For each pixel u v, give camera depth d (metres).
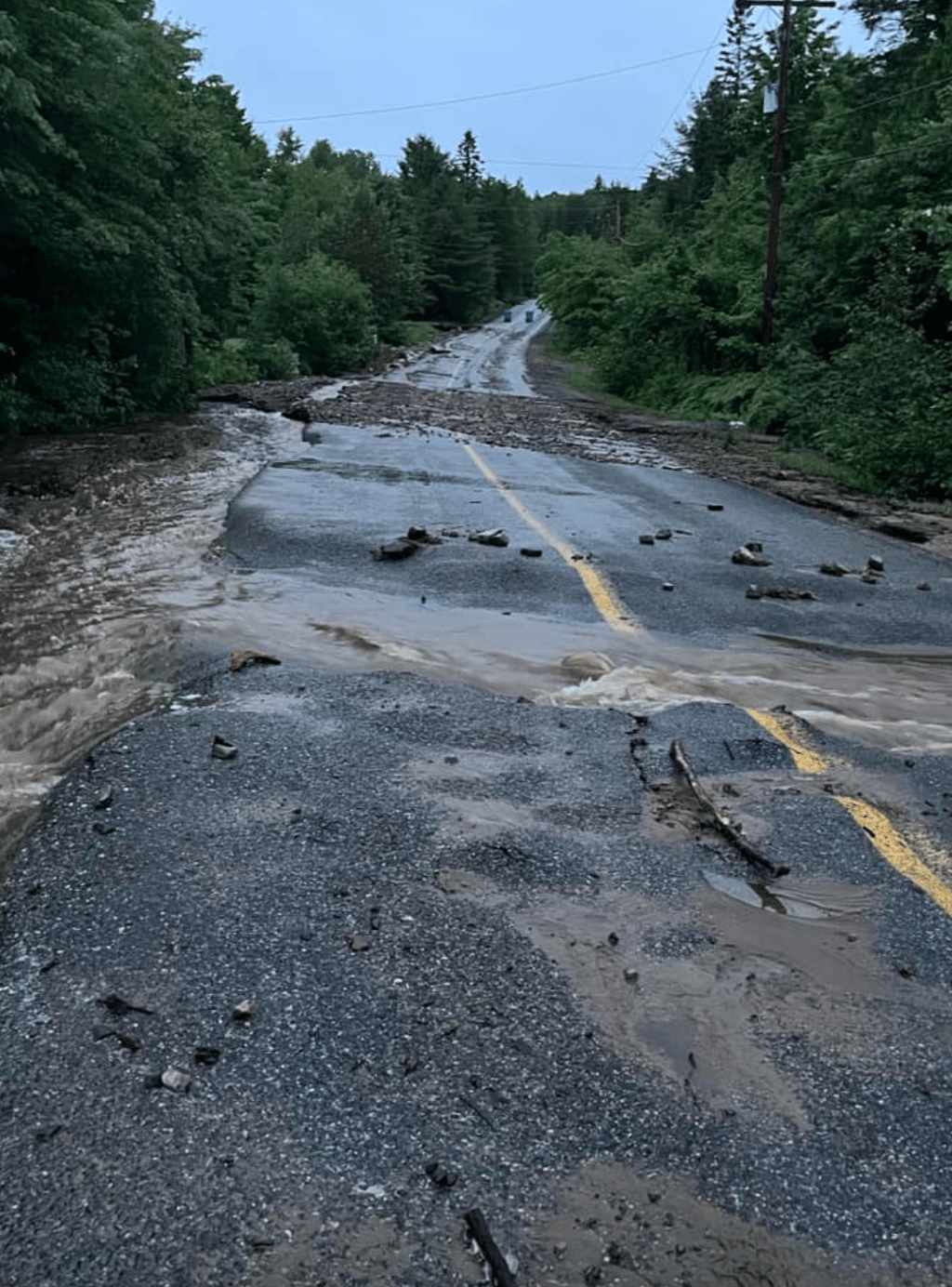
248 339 46.00
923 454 14.99
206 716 5.00
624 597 7.75
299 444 17.72
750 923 3.36
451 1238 2.15
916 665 6.54
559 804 4.19
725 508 12.71
